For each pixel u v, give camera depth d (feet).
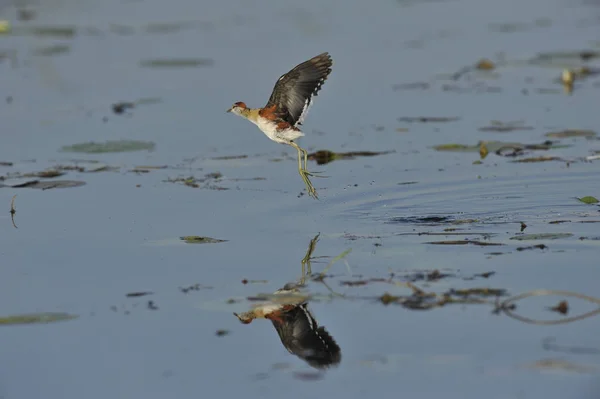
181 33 94.22
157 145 58.95
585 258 37.65
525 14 104.17
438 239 40.75
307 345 31.73
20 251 40.55
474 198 47.29
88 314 34.19
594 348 30.22
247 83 73.46
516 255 38.24
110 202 47.44
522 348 30.37
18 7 108.68
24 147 58.44
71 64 81.41
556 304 33.42
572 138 58.44
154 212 45.73
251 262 38.65
